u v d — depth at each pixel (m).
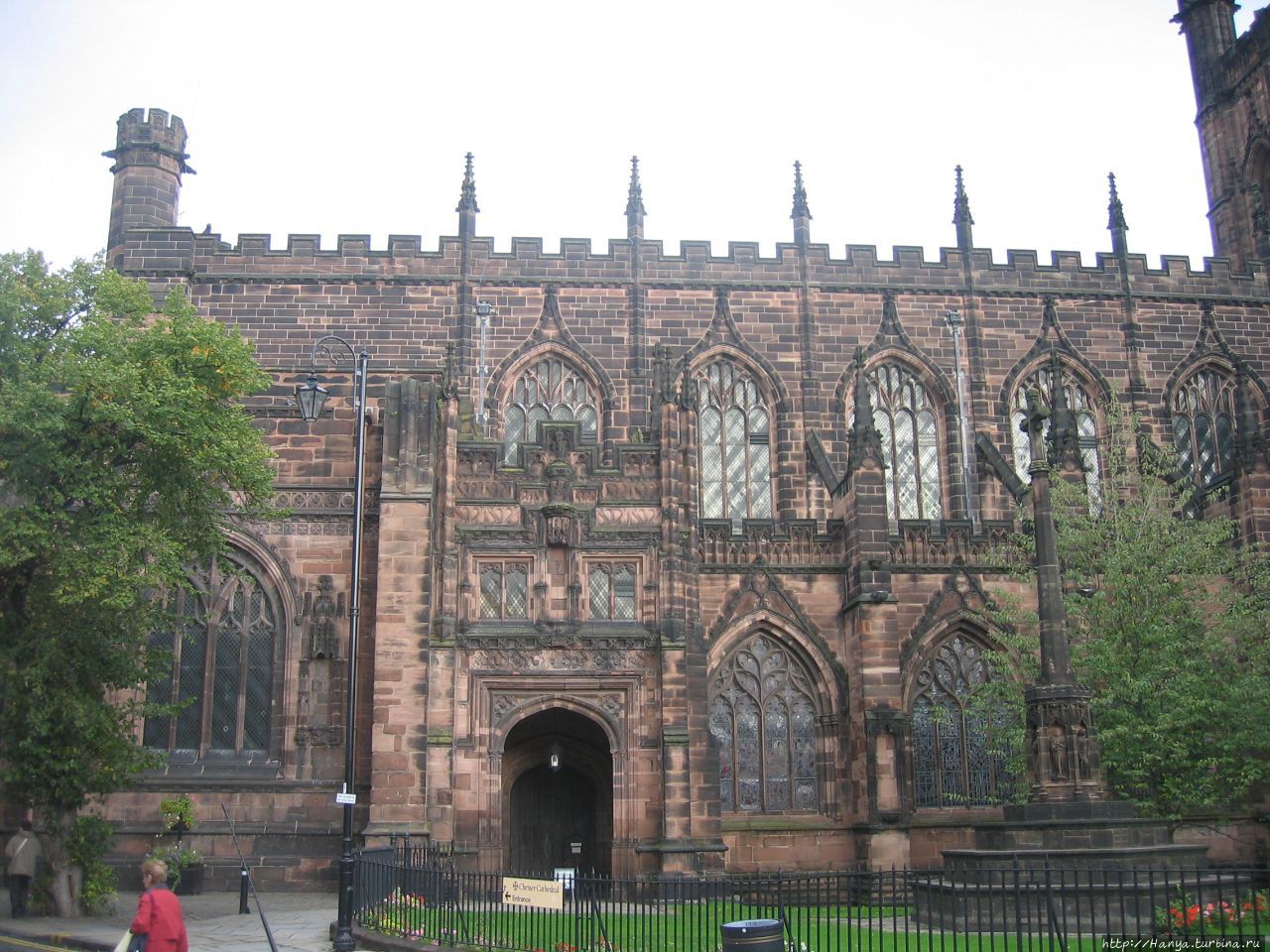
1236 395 74.94
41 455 42.50
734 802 59.56
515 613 53.53
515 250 76.88
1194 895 36.78
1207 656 52.84
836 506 64.19
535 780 59.97
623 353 76.12
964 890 33.75
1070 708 41.28
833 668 60.41
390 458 53.22
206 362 46.16
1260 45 95.38
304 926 40.72
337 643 54.38
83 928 39.44
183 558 46.88
